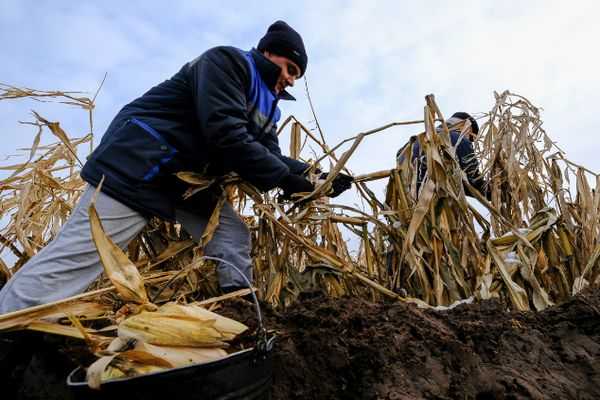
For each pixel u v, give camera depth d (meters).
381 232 2.72
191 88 2.06
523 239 2.38
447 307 2.29
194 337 1.24
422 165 2.72
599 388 1.70
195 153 2.05
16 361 1.66
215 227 2.18
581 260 2.78
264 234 2.58
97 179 1.85
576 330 1.96
